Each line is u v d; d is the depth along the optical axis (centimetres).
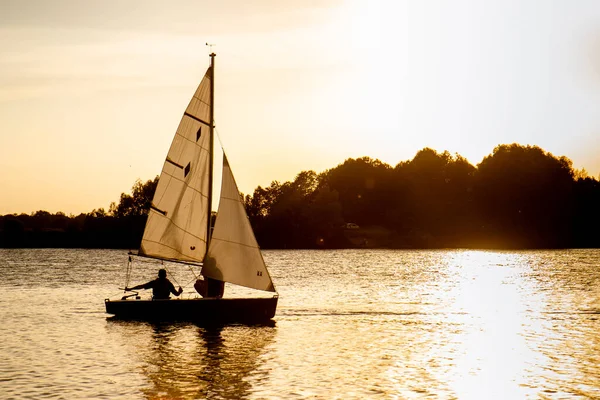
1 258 14838
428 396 2606
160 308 4278
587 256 15125
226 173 4422
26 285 7300
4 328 4097
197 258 4512
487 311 5116
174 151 4578
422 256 16200
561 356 3350
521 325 4369
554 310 5188
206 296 4472
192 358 3244
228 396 2594
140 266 11744
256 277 4325
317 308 5241
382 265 12269
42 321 4372
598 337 3891
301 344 3612
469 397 2602
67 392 2630
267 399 2550
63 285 7300
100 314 4697
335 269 10988
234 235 4375
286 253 18888
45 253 18212
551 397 2606
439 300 5919
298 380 2828
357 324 4366
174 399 2550
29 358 3234
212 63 4588
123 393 2622
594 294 6456
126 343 3609
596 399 2573
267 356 3297
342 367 3073
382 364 3141
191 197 4541
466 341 3759
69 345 3550
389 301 5812
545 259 13925
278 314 4841
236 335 3875
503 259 14138
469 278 8775
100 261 13438
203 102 4556
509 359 3272
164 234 4531
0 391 2636
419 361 3216
